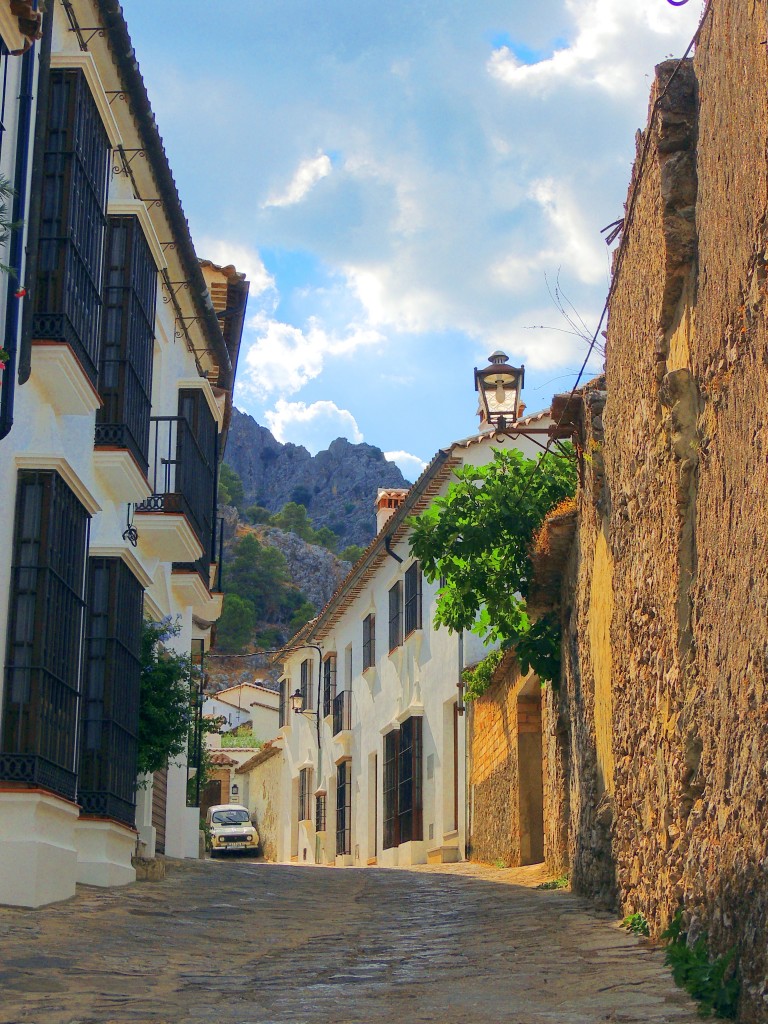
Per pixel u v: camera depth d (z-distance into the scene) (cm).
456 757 2397
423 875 1756
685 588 771
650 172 845
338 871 1898
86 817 1148
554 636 1475
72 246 1011
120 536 1230
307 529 13225
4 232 745
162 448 1552
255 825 4403
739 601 622
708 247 716
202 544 1574
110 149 1131
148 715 1359
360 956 829
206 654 2264
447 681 2417
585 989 648
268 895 1298
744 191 623
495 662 1928
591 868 1154
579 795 1259
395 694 2777
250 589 10625
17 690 928
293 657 3894
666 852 804
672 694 793
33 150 969
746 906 581
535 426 2292
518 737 1834
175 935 882
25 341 931
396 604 2823
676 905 766
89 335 1059
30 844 909
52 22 1028
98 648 1188
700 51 751
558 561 1418
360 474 16500
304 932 980
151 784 1495
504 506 1536
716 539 682
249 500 16625
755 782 579
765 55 575
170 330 1606
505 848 1917
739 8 632
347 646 3284
